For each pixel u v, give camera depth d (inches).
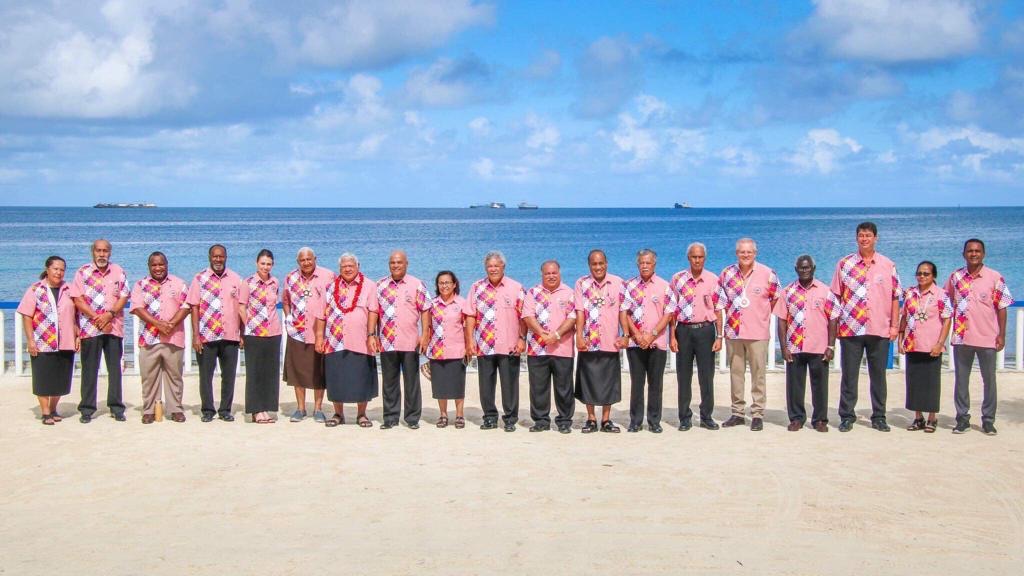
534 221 5024.6
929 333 343.3
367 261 1638.8
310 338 366.9
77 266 1456.7
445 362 358.0
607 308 345.1
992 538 221.8
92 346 364.5
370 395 361.1
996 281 343.9
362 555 207.8
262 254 363.9
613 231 3257.9
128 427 357.7
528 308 349.4
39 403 391.2
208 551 211.3
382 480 276.4
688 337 350.9
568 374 350.3
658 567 199.9
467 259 1673.2
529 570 197.8
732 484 270.1
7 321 794.8
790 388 353.7
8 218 5251.0
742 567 200.2
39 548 214.5
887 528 229.0
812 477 278.5
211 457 307.3
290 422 371.6
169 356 366.3
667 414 393.1
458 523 232.4
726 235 2792.8
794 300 350.6
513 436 344.5
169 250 1947.6
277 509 246.1
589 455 309.9
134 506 250.4
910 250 1818.4
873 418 355.3
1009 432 348.8
